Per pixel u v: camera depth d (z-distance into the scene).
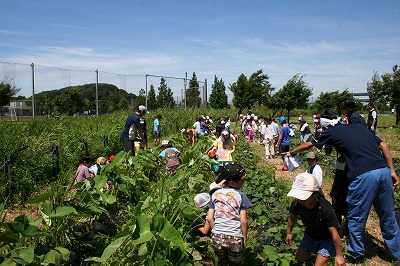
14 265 3.88
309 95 39.75
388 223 5.39
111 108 25.03
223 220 4.48
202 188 7.37
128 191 7.44
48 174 9.87
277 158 16.09
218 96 64.06
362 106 59.09
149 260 4.15
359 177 5.23
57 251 4.42
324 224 4.21
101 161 9.49
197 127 17.92
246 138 24.98
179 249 4.26
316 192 4.13
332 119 5.75
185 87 31.05
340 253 4.16
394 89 34.06
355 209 5.34
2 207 4.68
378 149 5.39
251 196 8.05
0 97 19.12
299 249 4.61
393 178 5.48
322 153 15.06
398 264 5.43
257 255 4.95
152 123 22.58
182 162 9.54
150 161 9.05
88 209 5.49
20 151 9.48
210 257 5.40
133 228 4.86
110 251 4.44
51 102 22.47
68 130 13.72
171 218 5.51
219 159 9.84
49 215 4.80
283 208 7.01
